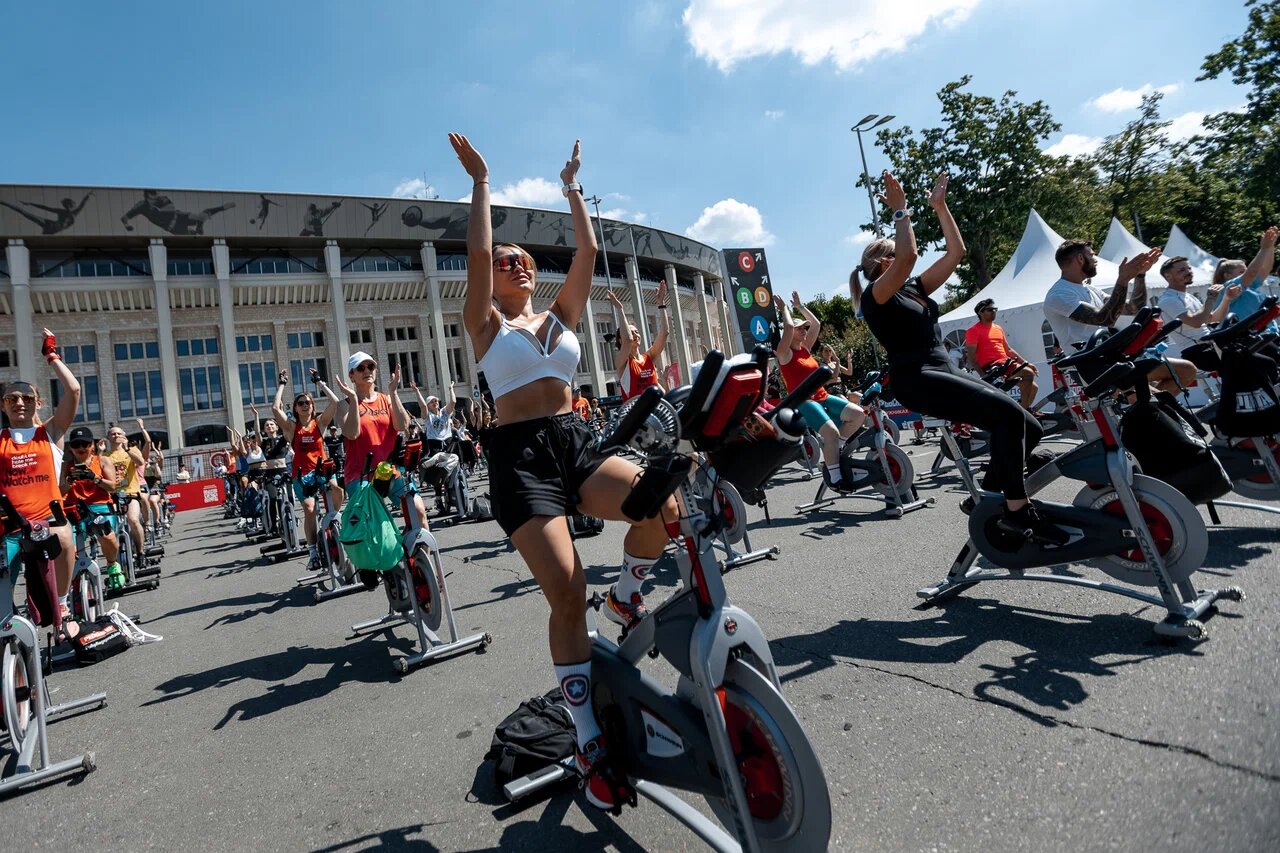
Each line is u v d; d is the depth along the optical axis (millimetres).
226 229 46469
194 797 2672
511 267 2355
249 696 3818
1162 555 2965
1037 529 3125
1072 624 3053
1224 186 29906
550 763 2330
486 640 4004
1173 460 3418
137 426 45750
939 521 5551
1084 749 2055
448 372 55031
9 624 3285
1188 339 5770
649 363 6082
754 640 1700
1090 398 2990
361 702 3453
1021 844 1693
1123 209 34875
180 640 5426
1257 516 4316
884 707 2520
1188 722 2096
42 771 3020
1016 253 14953
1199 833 1616
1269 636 2584
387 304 53500
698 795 2178
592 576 5461
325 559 6609
